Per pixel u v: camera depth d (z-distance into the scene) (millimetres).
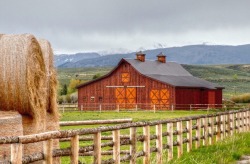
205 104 71938
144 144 16844
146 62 79188
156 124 17703
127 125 15523
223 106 75500
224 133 27875
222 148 22047
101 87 77125
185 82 75188
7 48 13961
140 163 17188
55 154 12125
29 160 10984
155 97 72938
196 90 74875
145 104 73688
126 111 66125
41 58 14797
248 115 35875
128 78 75375
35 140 10883
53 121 15758
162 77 76250
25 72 13859
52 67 15719
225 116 28812
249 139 26172
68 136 12289
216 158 18703
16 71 13859
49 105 15609
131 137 15992
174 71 82375
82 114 57062
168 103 72000
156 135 17891
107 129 14266
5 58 13930
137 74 74688
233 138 25500
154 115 55562
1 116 13398
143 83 74125
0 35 14219
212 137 25297
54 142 15055
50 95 15594
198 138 23047
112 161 14617
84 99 78062
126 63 75625
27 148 13805
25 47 13977
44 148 11547
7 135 12891
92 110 72312
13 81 13867
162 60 83250
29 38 14133
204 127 24219
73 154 12633
